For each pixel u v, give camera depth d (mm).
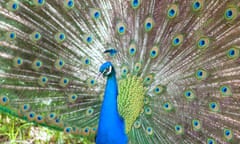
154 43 2760
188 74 2795
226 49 2775
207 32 2762
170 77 2791
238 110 2812
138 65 2770
